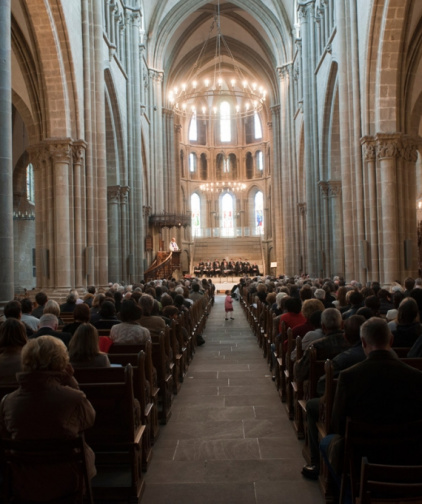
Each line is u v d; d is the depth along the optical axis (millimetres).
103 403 5672
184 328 12852
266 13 41969
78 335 6207
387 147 19047
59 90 18781
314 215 30766
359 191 20312
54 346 4426
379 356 4535
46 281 18891
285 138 41875
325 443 5359
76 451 4324
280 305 12227
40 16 17312
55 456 4266
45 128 19016
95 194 20766
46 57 18266
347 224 21312
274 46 42906
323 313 6906
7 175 12078
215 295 44438
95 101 20844
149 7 40719
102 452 5875
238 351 15906
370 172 19562
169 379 9117
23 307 9961
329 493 5621
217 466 6766
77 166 19484
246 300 24984
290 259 41812
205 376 12320
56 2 17625
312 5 30234
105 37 24781
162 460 6996
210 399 10141
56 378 4410
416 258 19297
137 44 31906
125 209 29500
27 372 4352
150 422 7453
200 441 7715
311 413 6285
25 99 20406
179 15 42750
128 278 29812
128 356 7203
